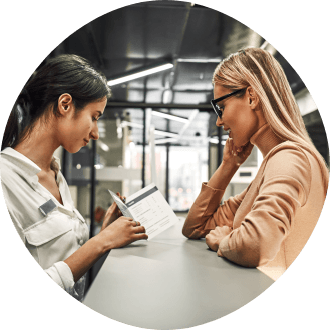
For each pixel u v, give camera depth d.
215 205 1.19
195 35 1.51
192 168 2.09
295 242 0.90
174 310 0.80
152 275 0.82
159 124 2.44
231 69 1.01
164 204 1.23
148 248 1.07
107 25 1.44
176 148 2.42
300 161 0.83
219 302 0.80
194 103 2.21
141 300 0.79
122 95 2.27
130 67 1.74
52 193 1.29
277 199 0.77
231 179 1.26
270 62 0.99
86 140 1.27
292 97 0.98
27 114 1.15
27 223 1.13
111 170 3.20
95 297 0.78
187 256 0.97
